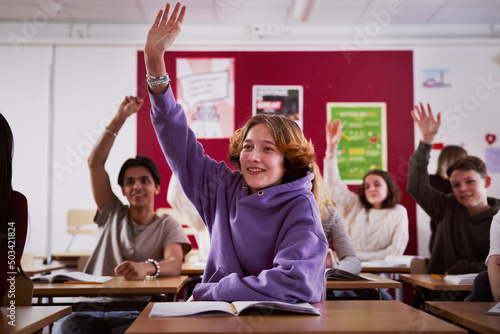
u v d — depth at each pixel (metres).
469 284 2.22
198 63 4.82
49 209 4.71
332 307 1.20
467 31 4.94
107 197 2.73
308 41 4.84
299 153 1.38
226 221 1.40
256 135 1.36
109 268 2.59
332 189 4.27
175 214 4.25
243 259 1.34
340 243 2.57
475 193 3.09
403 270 3.08
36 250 4.65
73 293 1.94
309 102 4.82
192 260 3.10
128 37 4.89
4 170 1.51
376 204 4.23
